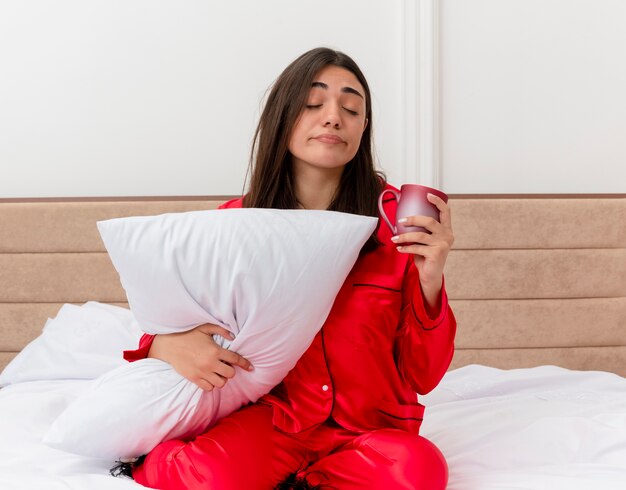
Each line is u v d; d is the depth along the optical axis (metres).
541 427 1.40
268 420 1.20
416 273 1.26
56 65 2.42
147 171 2.43
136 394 1.19
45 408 1.56
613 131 2.46
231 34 2.42
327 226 1.17
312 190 1.39
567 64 2.44
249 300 1.13
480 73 2.43
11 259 2.32
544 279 2.32
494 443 1.36
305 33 2.42
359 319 1.21
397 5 2.41
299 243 1.14
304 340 1.16
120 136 2.42
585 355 2.32
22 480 1.11
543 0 2.43
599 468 1.21
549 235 2.33
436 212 1.15
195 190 2.43
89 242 2.32
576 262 2.33
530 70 2.44
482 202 2.32
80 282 2.32
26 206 2.33
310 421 1.18
